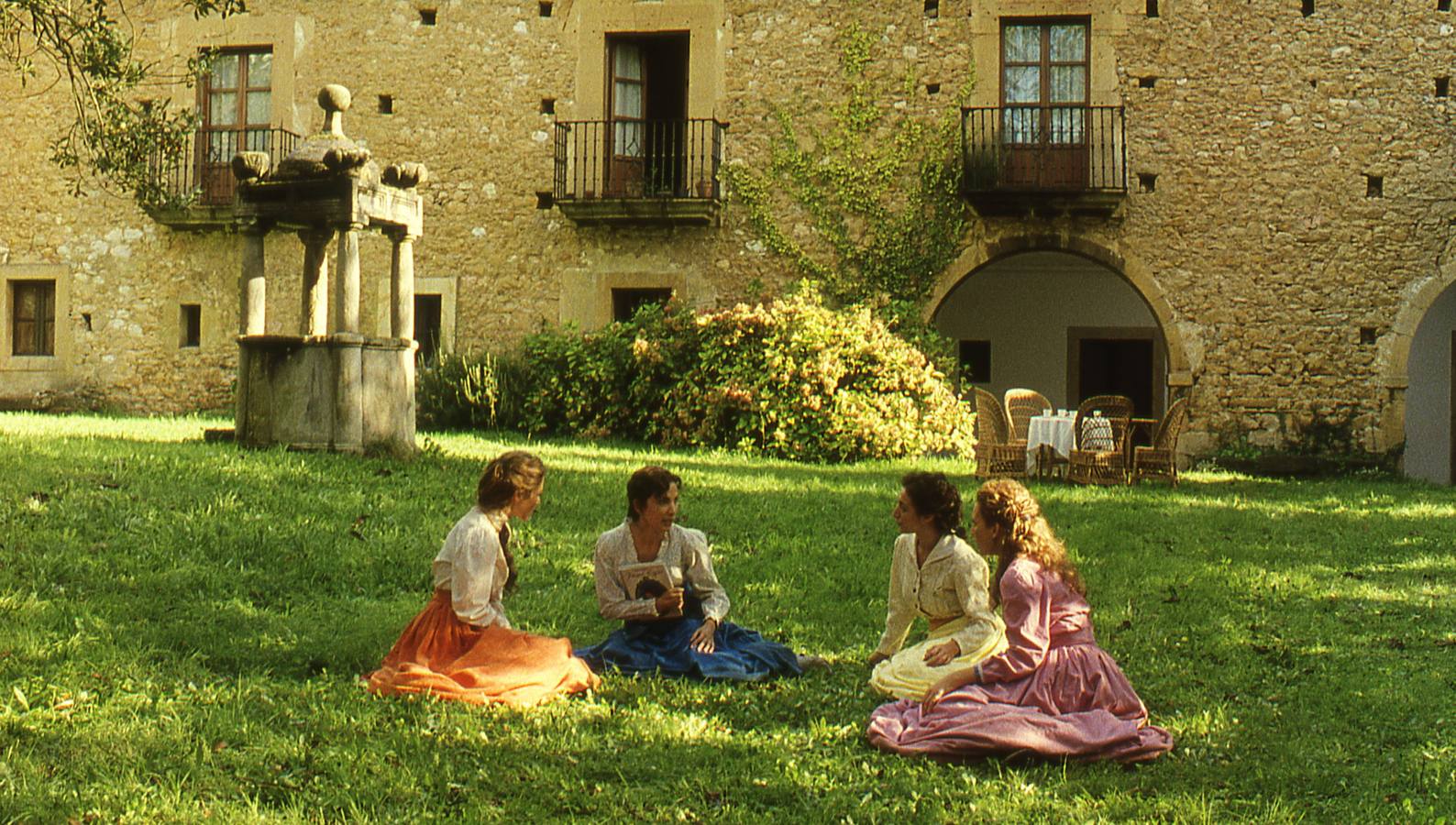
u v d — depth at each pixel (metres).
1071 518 8.87
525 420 13.70
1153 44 13.89
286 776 3.33
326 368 9.34
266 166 9.55
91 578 5.52
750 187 14.40
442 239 14.87
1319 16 13.72
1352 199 13.69
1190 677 4.84
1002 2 13.99
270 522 6.73
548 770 3.46
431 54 14.89
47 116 15.43
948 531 4.36
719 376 12.91
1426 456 15.91
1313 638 5.60
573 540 7.09
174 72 15.15
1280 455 13.56
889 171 14.17
